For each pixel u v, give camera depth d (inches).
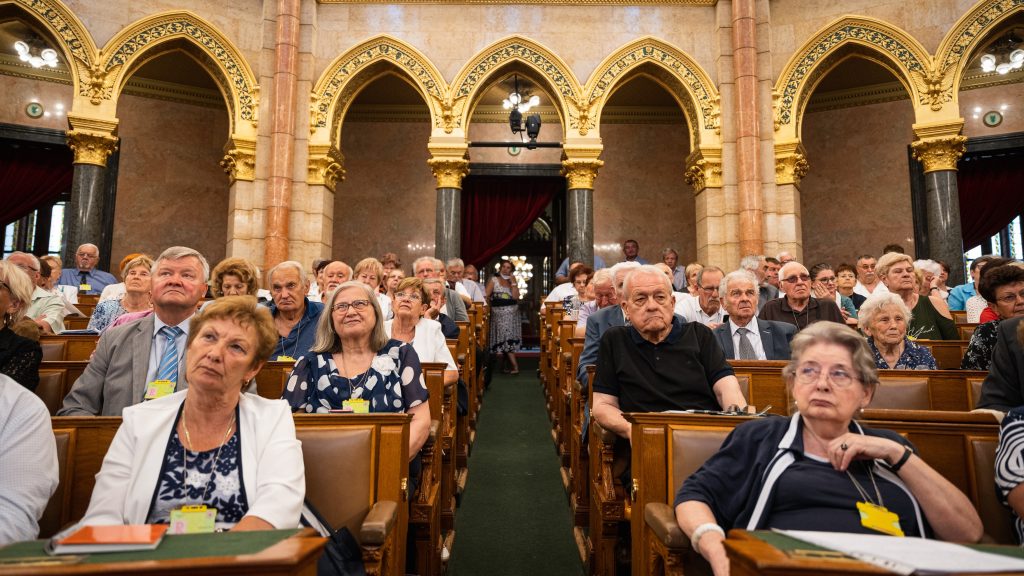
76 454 88.0
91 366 118.6
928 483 72.8
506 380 354.3
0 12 355.3
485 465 205.9
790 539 53.7
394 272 251.6
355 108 524.1
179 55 450.9
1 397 77.0
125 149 475.2
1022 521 78.4
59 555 48.8
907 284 205.6
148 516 75.7
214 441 80.8
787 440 80.4
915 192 468.1
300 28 404.5
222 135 506.0
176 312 121.3
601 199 523.2
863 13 389.7
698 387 123.2
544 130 527.8
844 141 497.4
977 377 135.0
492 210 549.0
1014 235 522.9
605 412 120.5
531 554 143.0
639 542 93.4
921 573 43.6
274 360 149.7
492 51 410.9
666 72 410.9
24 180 485.7
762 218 381.4
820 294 232.8
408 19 413.4
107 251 460.1
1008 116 451.2
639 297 125.0
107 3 375.6
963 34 370.6
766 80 393.7
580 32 413.7
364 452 89.3
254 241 384.2
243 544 52.0
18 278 113.1
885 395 132.0
